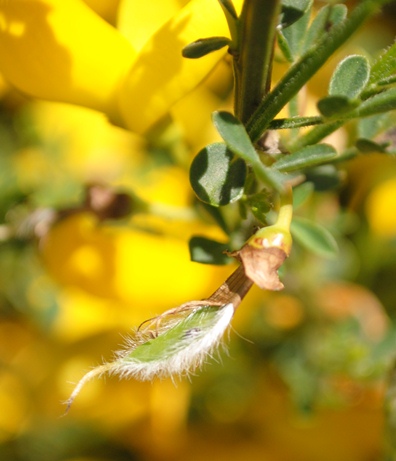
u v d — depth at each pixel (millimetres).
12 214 197
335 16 142
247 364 211
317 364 196
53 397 219
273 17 127
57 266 194
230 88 197
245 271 124
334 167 166
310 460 210
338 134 184
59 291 224
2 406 222
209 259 153
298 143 142
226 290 126
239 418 219
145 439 220
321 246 168
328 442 206
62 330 226
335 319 207
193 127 198
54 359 223
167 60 146
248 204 139
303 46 142
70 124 235
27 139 234
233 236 157
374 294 218
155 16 151
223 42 130
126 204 181
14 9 146
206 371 212
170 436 219
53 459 221
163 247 194
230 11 130
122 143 232
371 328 206
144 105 149
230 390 214
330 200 210
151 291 195
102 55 149
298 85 126
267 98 127
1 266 220
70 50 148
